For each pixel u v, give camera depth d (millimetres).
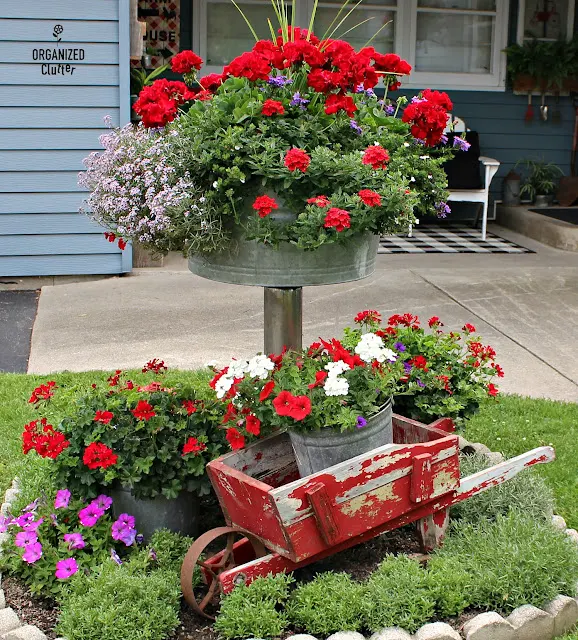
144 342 5273
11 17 6305
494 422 4070
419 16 9133
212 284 6715
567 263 7613
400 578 2539
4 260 6680
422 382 3158
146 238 2850
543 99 9422
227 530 2561
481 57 9383
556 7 9406
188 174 2820
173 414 2910
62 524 2781
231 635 2385
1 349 5223
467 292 6484
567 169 9781
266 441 2791
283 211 2807
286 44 2920
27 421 4027
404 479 2646
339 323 5645
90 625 2369
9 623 2430
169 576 2600
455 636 2377
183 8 8633
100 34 6441
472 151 8758
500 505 2994
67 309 6012
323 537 2518
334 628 2412
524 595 2553
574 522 3164
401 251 8055
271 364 2637
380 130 3188
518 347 5238
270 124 2887
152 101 3016
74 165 6613
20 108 6457
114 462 2684
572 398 4457
